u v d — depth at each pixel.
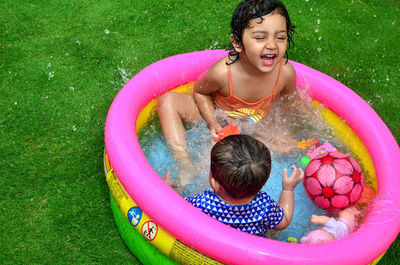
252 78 2.57
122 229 2.36
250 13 2.27
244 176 1.79
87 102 3.25
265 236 2.22
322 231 2.16
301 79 2.95
